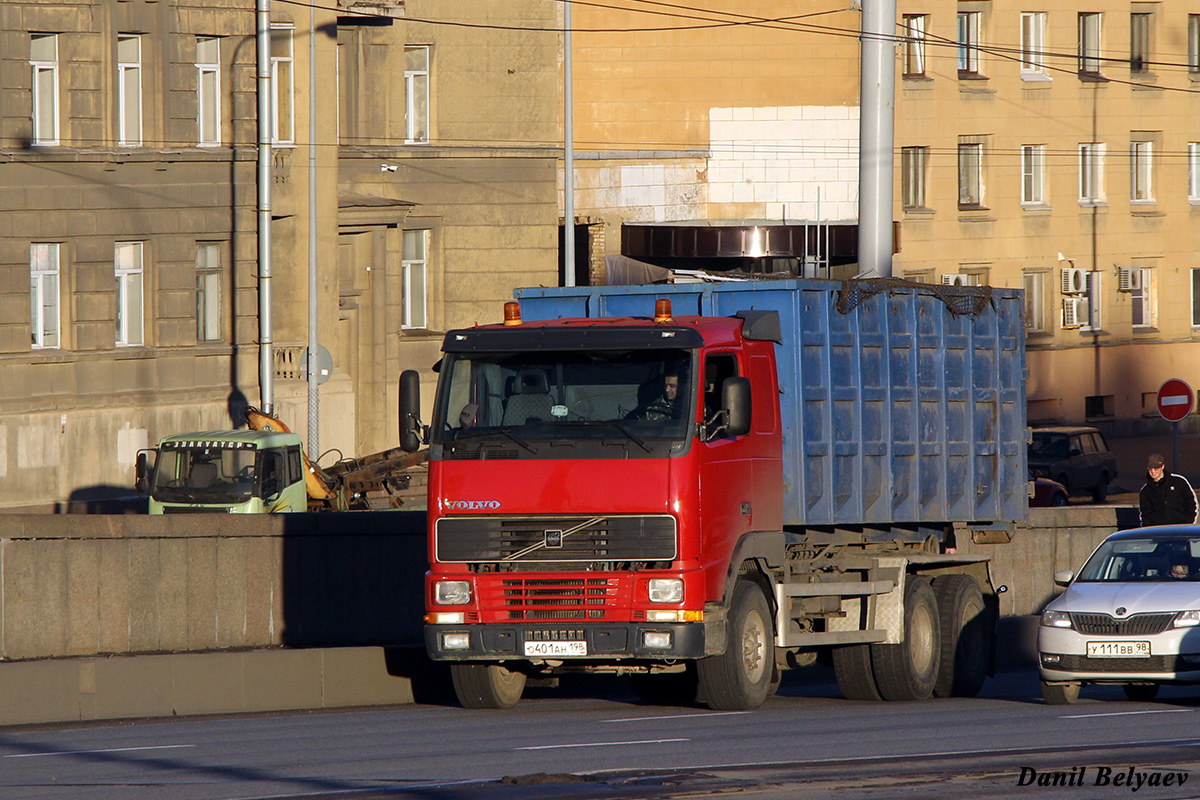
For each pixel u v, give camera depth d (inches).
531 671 2578.7
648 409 2314.2
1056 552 4015.8
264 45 5492.1
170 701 2684.5
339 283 6875.0
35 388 5541.3
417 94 7185.0
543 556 2316.7
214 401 6136.8
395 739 2165.4
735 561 2390.5
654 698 2829.7
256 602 3218.5
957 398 2989.7
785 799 1614.2
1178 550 2726.4
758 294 2591.0
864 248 3577.8
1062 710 2532.0
